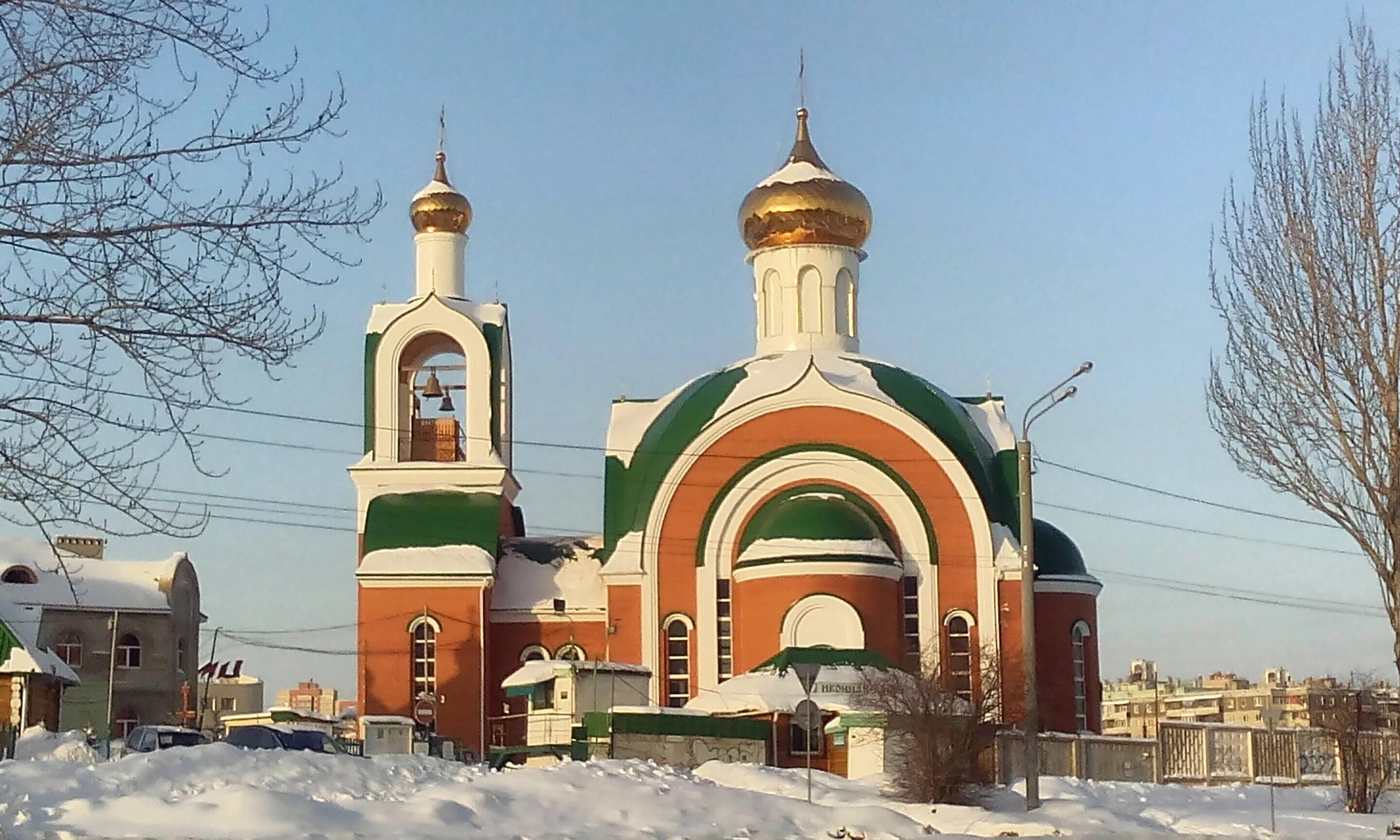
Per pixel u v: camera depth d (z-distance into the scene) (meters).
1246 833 29.94
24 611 60.78
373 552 54.50
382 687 53.12
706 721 42.97
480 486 56.44
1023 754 41.47
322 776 28.98
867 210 59.78
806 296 59.25
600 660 51.84
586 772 28.81
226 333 16.39
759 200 59.62
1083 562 56.34
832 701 46.28
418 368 59.06
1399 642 24.88
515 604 54.88
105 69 16.19
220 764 28.66
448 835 22.86
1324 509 25.36
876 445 53.75
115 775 26.91
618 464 55.78
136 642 64.56
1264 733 49.06
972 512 53.19
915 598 52.78
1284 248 25.55
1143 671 144.25
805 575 50.53
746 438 54.12
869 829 27.00
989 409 57.59
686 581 53.34
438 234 59.16
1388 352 25.00
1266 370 25.61
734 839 24.45
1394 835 29.84
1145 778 45.84
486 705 53.16
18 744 40.19
